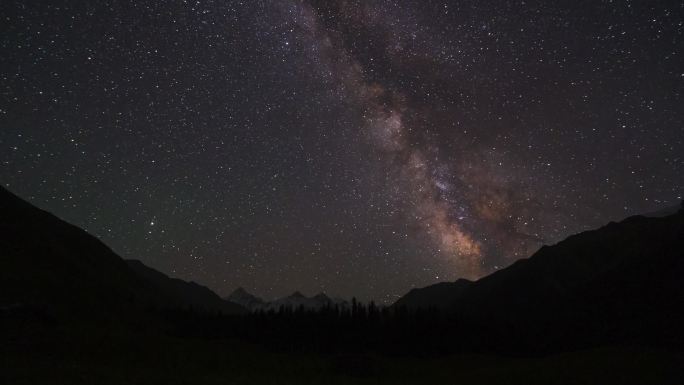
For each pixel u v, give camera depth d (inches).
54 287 3518.7
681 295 3722.9
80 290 3767.2
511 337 3444.9
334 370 2297.0
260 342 3085.6
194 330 3383.4
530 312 5600.4
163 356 2028.8
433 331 3464.6
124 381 1407.5
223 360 2176.4
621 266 5275.6
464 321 3799.2
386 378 2175.2
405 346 3201.3
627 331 3326.8
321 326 3553.2
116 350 1977.1
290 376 2000.5
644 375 1804.9
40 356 1722.4
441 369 2487.7
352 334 3393.2
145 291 5777.6
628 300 4148.6
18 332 2026.3
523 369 2156.7
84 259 5300.2
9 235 4458.7
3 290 3075.8
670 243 4933.6
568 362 2155.5
